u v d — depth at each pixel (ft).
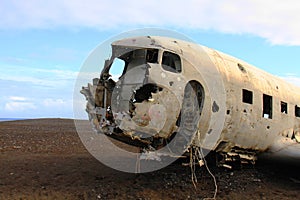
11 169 30.55
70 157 38.50
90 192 25.27
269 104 33.81
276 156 33.63
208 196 26.78
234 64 30.94
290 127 36.37
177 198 25.77
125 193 25.67
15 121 128.16
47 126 101.35
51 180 27.63
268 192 29.22
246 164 35.14
